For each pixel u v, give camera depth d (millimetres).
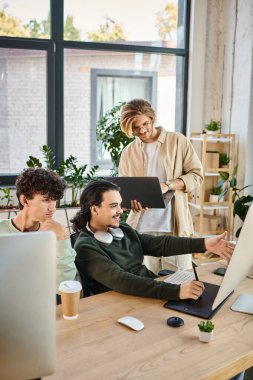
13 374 1038
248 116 4438
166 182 2773
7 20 4242
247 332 1521
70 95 4621
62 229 1843
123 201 2662
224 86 4758
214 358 1334
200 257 4332
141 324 1532
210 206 4488
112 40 4609
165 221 2820
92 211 2043
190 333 1497
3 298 987
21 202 1783
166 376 1229
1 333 1004
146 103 2738
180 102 4926
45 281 1016
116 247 2109
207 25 4734
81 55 4574
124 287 1821
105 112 4773
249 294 1890
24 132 4492
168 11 4719
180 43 4824
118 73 4750
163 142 2826
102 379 1209
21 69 4375
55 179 1767
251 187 4586
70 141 4684
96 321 1577
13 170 4527
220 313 1676
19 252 984
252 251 1622
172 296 1753
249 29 4359
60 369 1257
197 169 2910
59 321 1574
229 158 4543
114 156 4352
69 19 4430
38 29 4336
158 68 4852
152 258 2662
